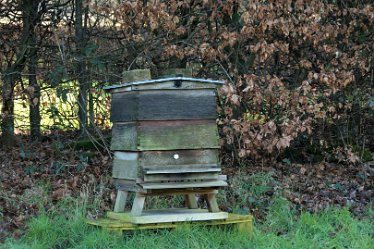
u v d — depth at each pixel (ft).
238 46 31.48
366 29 33.99
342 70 32.19
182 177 23.35
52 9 35.91
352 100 35.12
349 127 36.91
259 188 29.55
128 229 22.70
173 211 24.68
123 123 23.95
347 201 29.35
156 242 22.24
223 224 23.98
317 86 32.55
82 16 35.14
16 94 34.32
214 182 23.67
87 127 35.32
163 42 31.65
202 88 23.65
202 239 22.43
